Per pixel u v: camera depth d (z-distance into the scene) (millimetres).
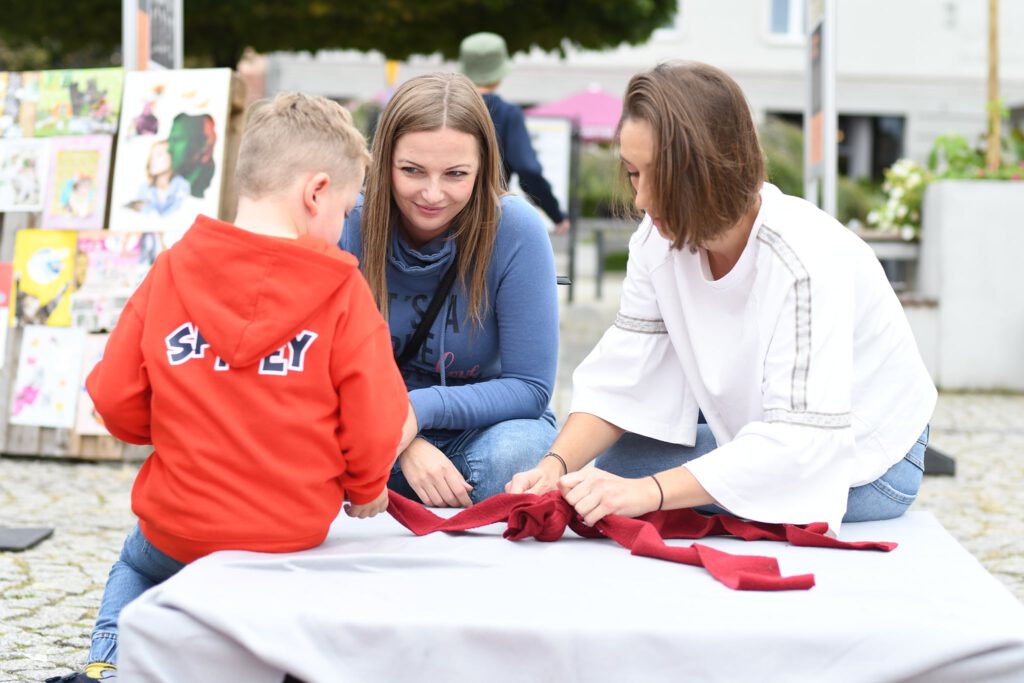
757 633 1675
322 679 1670
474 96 2516
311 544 2047
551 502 2137
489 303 2758
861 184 19984
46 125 5102
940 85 21438
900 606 1768
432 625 1683
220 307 1937
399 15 10578
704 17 21000
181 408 1959
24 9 10523
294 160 2016
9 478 4684
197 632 1708
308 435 1969
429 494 2570
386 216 2596
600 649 1674
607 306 12273
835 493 2168
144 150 4977
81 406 4984
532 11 10984
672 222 2119
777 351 2188
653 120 2082
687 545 2168
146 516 2016
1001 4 21375
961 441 5879
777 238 2217
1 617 2959
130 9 5008
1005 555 3721
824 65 5133
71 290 5004
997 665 1658
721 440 2418
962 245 7594
